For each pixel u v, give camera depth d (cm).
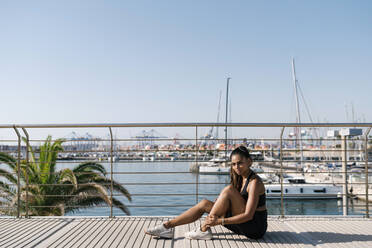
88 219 392
